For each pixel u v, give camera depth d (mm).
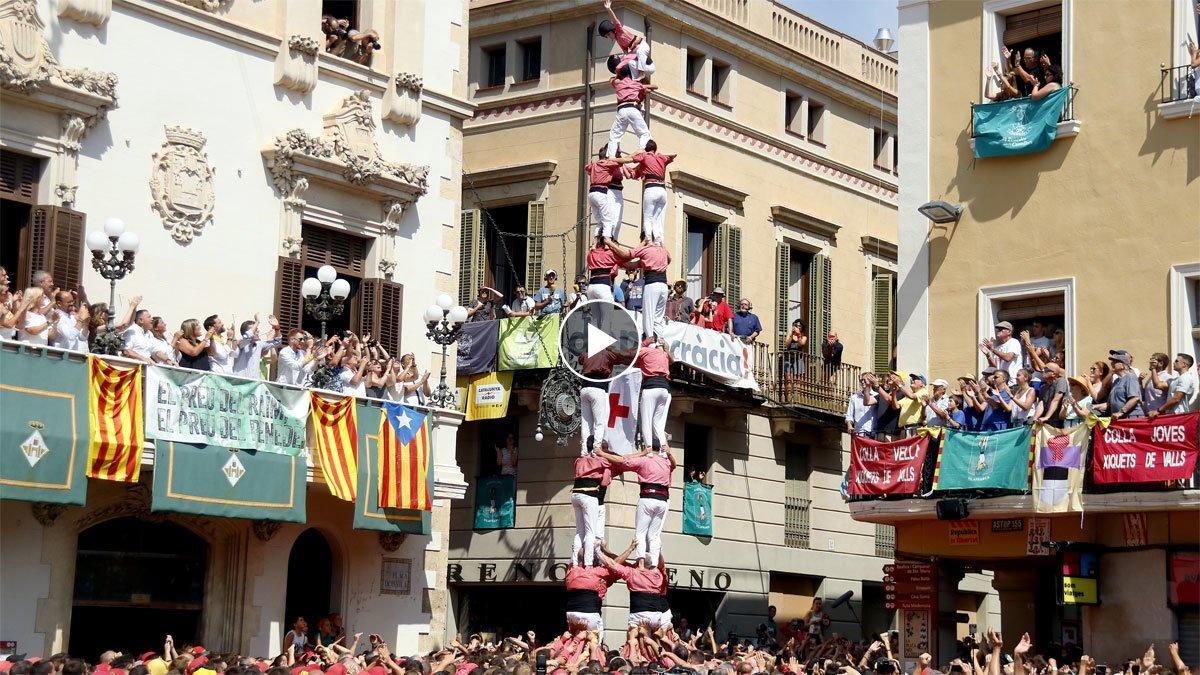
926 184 28797
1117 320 26484
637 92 22234
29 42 23250
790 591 36844
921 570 27484
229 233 25922
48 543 23344
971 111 28359
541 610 33594
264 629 25688
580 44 34562
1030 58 27922
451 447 27328
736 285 35812
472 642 24828
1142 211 26516
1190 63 26266
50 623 23266
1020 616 28953
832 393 37281
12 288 23484
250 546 25641
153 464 22703
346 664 19891
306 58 26969
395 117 28266
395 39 28422
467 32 30109
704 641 33531
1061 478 24250
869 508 26750
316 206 27078
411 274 28578
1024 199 27719
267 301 26406
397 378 26484
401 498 25672
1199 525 24312
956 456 25375
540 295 32531
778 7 37781
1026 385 25172
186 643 24594
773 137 37406
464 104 29562
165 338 24156
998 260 27844
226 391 23547
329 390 25156
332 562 27203
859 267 39938
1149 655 20875
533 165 34719
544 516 32938
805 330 38031
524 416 33656
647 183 21969
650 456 21594
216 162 25797
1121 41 27047
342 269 27703
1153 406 24016
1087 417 24016
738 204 36156
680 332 31953
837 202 39406
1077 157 27250
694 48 35500
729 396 33812
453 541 34375
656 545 21672
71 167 23828
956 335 28109
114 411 22172
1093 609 25516
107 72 24312
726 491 34875
